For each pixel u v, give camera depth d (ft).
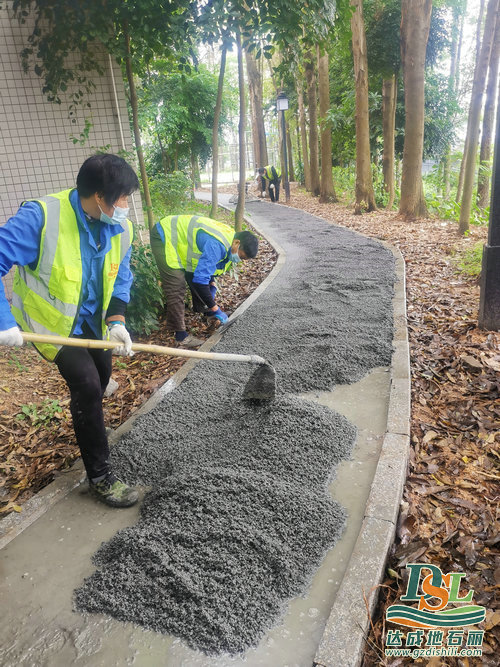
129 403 13.01
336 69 58.70
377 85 52.42
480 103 27.02
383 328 15.44
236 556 6.98
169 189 37.14
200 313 19.27
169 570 6.77
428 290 19.93
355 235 33.04
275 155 157.89
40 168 18.28
